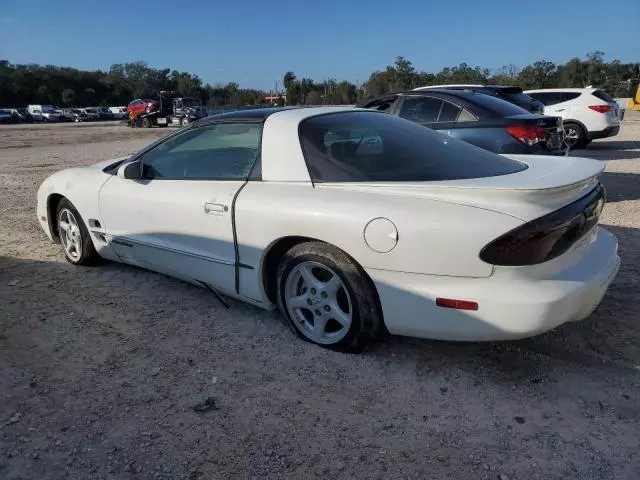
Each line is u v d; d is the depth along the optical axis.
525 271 2.62
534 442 2.41
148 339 3.43
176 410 2.69
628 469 2.24
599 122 13.08
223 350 3.28
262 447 2.41
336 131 3.43
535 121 6.34
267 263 3.40
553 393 2.77
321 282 3.17
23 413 2.67
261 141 3.46
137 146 19.62
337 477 2.23
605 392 2.77
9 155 16.69
